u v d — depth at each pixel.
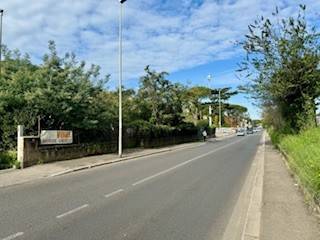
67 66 22.55
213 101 106.19
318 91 20.62
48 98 20.56
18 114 20.34
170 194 11.27
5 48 23.14
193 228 7.55
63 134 21.95
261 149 33.59
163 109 44.56
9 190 12.16
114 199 10.45
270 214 8.11
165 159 24.19
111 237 6.86
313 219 7.66
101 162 21.05
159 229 7.44
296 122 21.94
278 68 21.23
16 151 19.19
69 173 16.88
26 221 7.98
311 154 9.79
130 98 40.31
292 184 12.11
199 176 15.50
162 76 43.84
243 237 6.76
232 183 13.57
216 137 70.31
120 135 24.86
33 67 23.20
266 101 26.08
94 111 24.52
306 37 20.72
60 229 7.37
